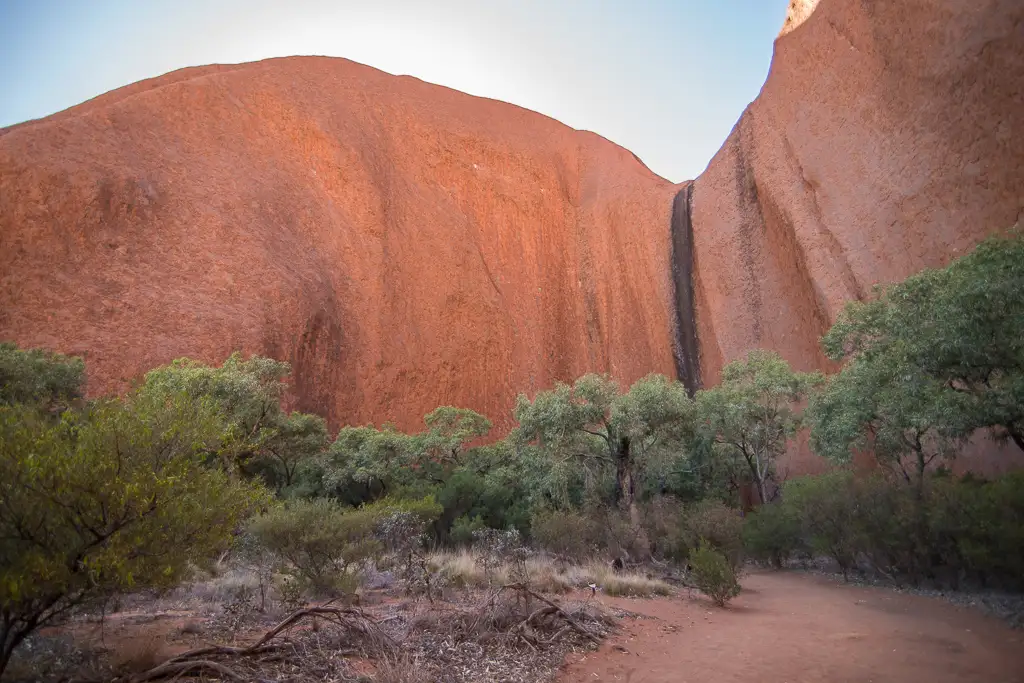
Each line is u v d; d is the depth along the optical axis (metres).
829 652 6.21
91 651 4.70
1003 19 30.06
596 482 17.66
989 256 10.00
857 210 36.91
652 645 6.62
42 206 31.05
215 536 4.21
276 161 45.84
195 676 4.23
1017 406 9.23
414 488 19.83
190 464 4.37
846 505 13.41
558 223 64.06
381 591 8.84
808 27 47.91
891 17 38.81
